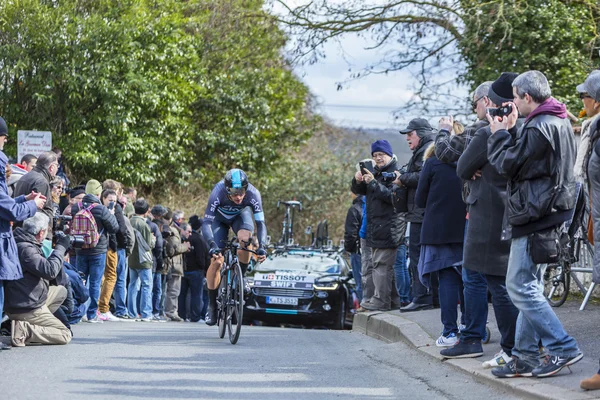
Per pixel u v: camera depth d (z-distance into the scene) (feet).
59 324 55.72
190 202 163.63
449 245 48.44
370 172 72.38
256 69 173.88
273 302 96.12
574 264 66.95
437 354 47.96
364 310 77.25
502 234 38.40
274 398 37.40
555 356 37.96
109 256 81.00
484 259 41.16
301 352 55.01
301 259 107.96
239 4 161.99
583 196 53.06
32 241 54.60
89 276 75.25
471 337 45.85
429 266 49.06
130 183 143.13
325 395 38.60
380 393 39.40
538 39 111.04
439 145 47.44
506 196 38.09
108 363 46.83
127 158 139.23
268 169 180.14
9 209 49.08
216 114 168.55
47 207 63.46
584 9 113.39
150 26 140.15
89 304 75.72
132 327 73.56
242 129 169.07
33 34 129.39
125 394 37.35
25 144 90.68
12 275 50.21
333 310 96.12
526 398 35.70
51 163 63.46
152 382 40.68
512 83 38.01
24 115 135.03
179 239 96.12
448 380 42.04
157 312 93.40
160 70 144.77
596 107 37.37
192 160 167.22
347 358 52.39
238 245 61.82
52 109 136.36
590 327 50.52
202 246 99.04
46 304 56.85
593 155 35.65
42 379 40.81
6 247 50.01
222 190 61.87
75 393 37.29
